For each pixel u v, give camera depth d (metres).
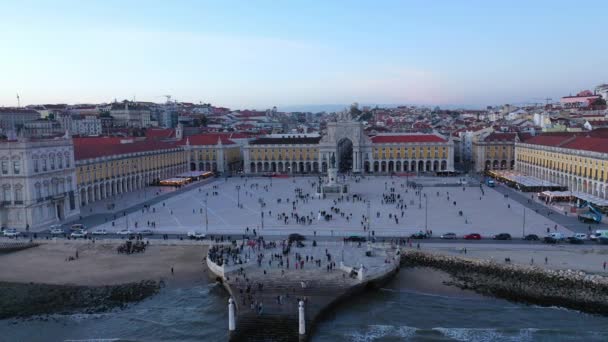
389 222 105.44
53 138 117.50
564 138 155.12
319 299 63.06
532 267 72.44
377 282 69.69
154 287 71.00
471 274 73.88
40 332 58.97
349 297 66.12
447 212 115.75
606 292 64.94
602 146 125.19
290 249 83.25
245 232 98.31
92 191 137.62
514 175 168.75
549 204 123.38
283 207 126.25
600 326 58.38
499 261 75.69
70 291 69.62
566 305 63.66
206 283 72.81
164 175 187.50
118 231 97.88
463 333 57.16
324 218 109.75
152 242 90.31
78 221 110.75
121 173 154.88
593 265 72.88
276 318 58.28
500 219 106.06
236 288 66.38
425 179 180.62
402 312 62.59
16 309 64.44
